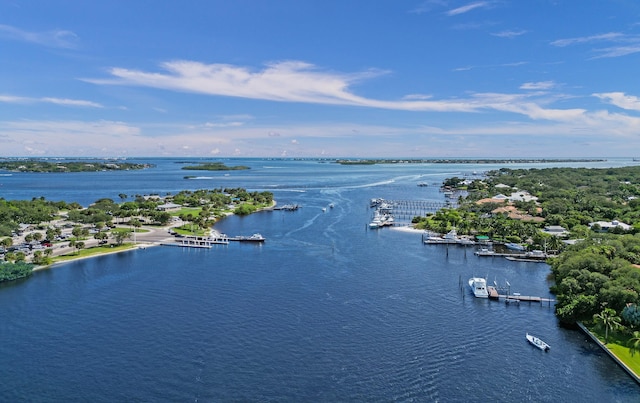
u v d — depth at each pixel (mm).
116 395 92500
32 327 124500
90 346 113250
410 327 125250
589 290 127188
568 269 140375
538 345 113250
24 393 92938
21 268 171500
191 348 112250
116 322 127875
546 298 148875
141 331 121812
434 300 147125
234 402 90312
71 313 134750
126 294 151750
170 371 101625
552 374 101500
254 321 128375
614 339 114125
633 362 103938
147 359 106812
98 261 198375
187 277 172000
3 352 109938
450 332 122500
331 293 152500
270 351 110750
